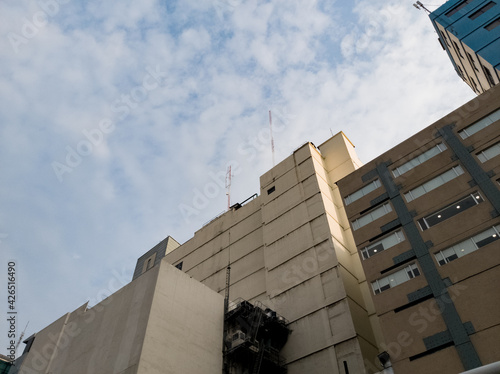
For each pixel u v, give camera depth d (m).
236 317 39.56
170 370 30.84
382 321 31.03
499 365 6.05
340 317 38.00
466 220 31.88
